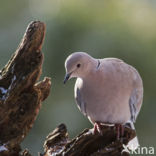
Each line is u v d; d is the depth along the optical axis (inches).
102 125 324.2
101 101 328.2
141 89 350.9
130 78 337.1
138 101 349.1
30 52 296.0
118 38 576.1
